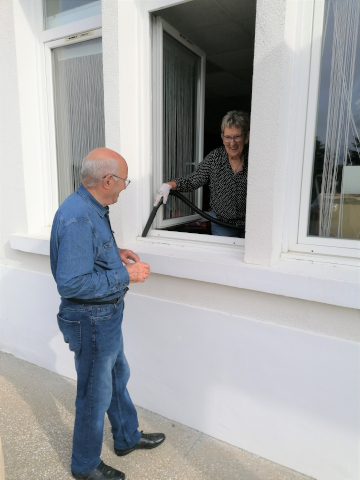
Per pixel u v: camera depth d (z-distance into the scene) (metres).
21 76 2.62
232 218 2.46
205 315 1.94
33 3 2.62
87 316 1.51
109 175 1.46
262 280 1.68
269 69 1.58
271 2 1.53
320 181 1.79
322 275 1.57
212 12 2.56
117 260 1.60
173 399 2.15
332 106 1.72
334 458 1.70
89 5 2.46
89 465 1.65
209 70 3.93
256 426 1.88
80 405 1.60
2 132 2.75
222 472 1.80
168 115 2.61
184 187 2.47
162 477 1.77
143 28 2.18
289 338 1.71
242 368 1.87
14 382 2.62
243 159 2.34
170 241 2.23
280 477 1.76
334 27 1.65
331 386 1.65
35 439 2.05
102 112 2.57
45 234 2.75
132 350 2.27
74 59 2.64
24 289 2.80
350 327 1.58
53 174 2.86
